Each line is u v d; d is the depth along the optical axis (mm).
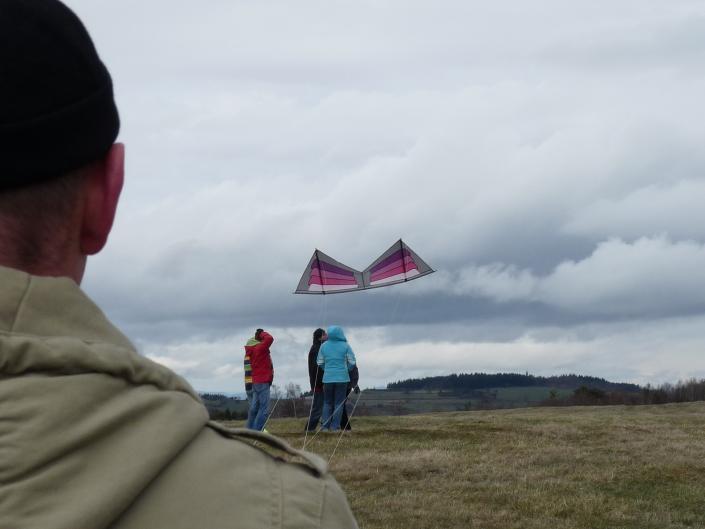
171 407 1033
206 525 1020
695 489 10109
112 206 1119
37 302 1014
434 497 9742
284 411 20438
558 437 14359
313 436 14992
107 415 982
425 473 11133
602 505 9320
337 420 16125
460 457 12195
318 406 16688
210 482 1043
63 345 979
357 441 14375
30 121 995
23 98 996
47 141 1010
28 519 919
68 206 1072
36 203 1043
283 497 1074
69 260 1096
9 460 923
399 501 9562
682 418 18656
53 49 1021
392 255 14750
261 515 1048
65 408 954
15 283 1006
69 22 1059
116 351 1020
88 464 969
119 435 996
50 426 941
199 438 1077
